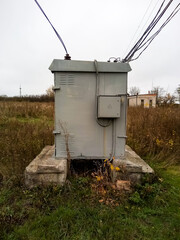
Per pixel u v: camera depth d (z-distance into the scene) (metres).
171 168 2.51
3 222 1.25
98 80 1.89
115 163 1.90
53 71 1.87
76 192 1.71
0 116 5.80
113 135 1.99
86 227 1.27
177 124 3.79
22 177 1.94
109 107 1.83
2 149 2.77
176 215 1.43
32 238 1.16
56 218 1.33
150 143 3.13
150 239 1.18
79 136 1.99
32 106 7.93
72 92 1.91
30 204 1.53
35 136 3.45
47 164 1.82
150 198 1.65
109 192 1.71
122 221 1.34
